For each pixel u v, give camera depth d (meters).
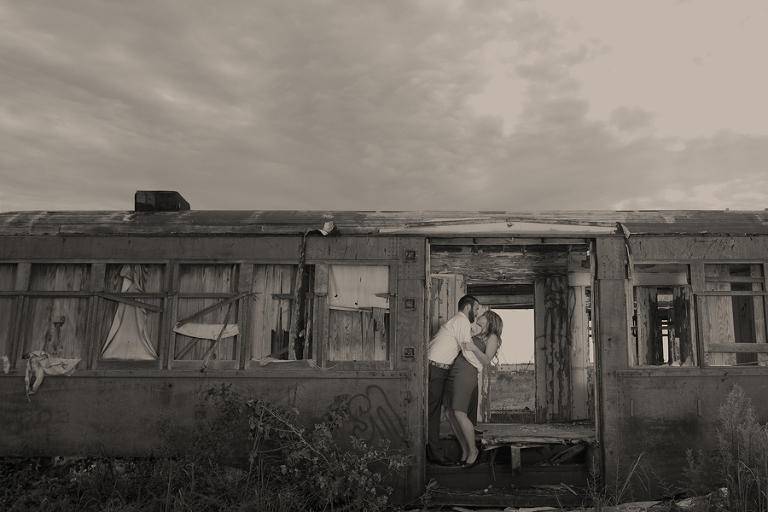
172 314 5.48
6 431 5.31
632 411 5.25
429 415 5.73
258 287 5.56
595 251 5.51
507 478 5.42
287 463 4.72
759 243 5.46
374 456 4.77
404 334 5.39
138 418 5.30
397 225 5.59
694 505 4.45
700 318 5.39
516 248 7.65
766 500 4.06
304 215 5.78
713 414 5.25
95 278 5.54
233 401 5.04
